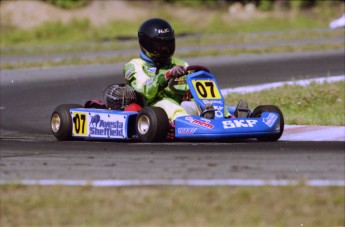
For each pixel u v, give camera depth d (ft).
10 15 354.33
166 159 79.82
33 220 58.90
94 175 72.23
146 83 98.22
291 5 387.34
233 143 92.58
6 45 318.04
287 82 168.66
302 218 57.31
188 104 95.96
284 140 97.71
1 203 63.16
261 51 234.99
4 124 134.82
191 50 248.32
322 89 150.10
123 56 234.17
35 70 207.51
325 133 103.50
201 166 75.15
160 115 92.79
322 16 379.35
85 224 57.31
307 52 229.25
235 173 71.10
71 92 172.55
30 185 68.49
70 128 105.50
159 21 101.45
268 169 73.00
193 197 62.44
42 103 159.43
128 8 376.07
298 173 70.85
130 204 61.62
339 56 216.95
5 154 88.28
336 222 56.54
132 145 92.43
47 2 370.94
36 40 334.65
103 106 106.52
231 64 208.44
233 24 367.45
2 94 171.53
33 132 124.06
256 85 167.12
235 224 56.29
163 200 62.23
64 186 67.82
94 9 372.17
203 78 96.68
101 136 100.48
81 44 304.71
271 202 60.90
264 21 369.09
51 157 84.53
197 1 387.55
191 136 91.30
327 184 65.26
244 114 96.43
